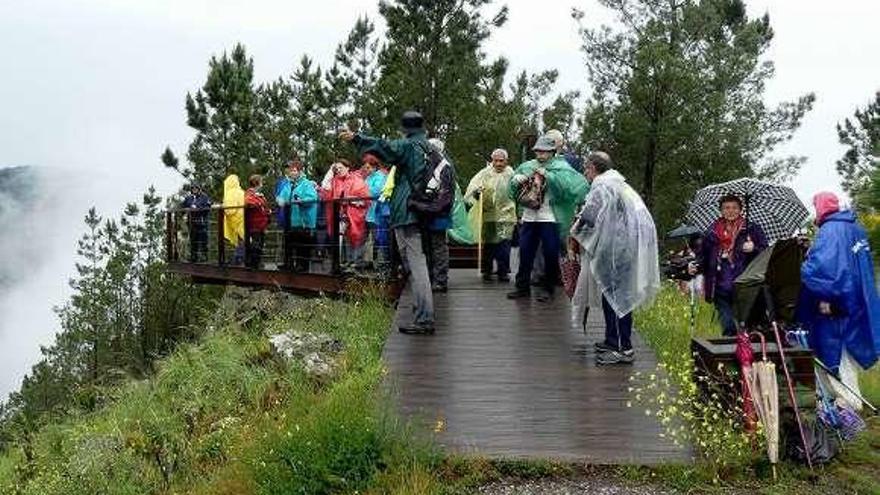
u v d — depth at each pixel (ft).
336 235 43.88
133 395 33.96
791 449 20.49
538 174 36.22
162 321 81.61
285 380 28.81
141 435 25.91
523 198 36.42
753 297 22.53
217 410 28.84
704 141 82.64
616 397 24.63
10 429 46.29
